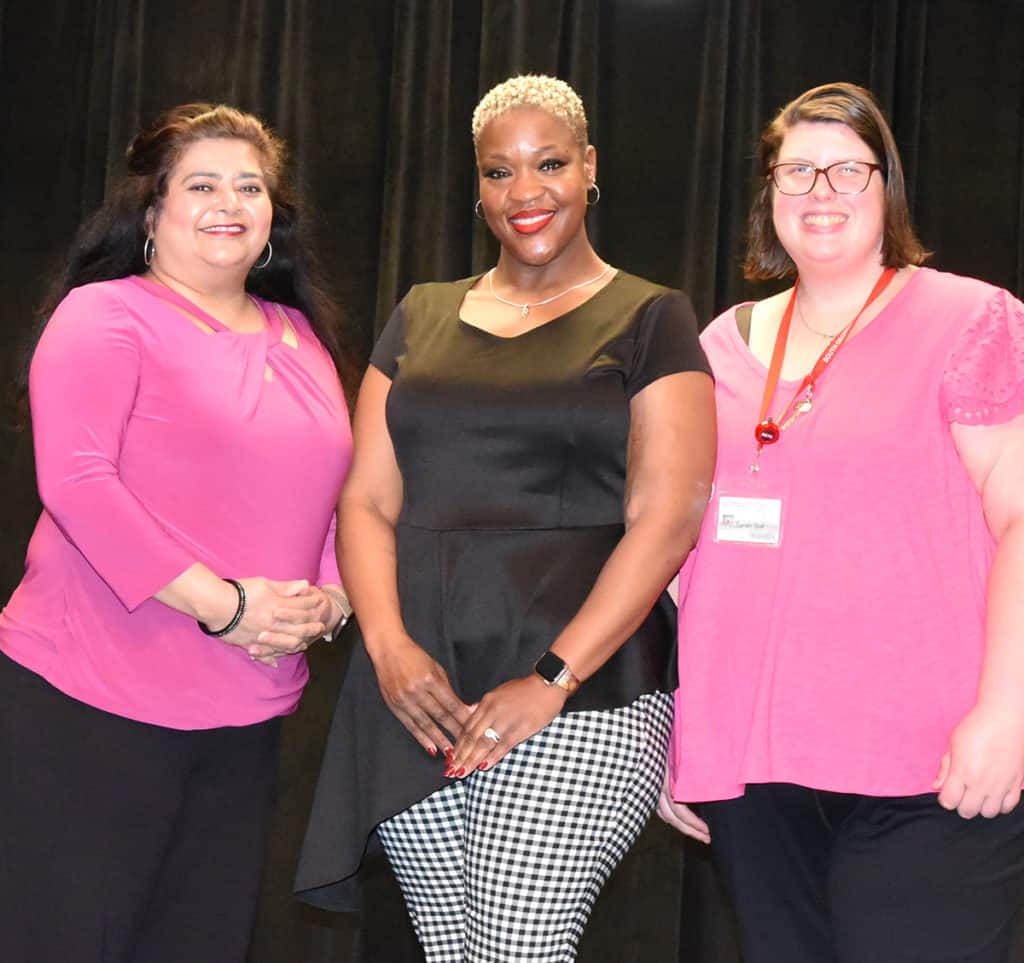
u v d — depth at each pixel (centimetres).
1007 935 206
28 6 430
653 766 228
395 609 228
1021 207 418
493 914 218
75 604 225
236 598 223
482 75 411
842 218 222
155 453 227
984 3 421
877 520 211
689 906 400
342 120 418
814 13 418
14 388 252
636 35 417
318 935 400
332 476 241
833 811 214
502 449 227
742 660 220
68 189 428
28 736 220
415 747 225
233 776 236
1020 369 208
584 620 215
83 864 217
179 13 421
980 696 199
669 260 414
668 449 222
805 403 220
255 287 261
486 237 411
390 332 250
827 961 219
